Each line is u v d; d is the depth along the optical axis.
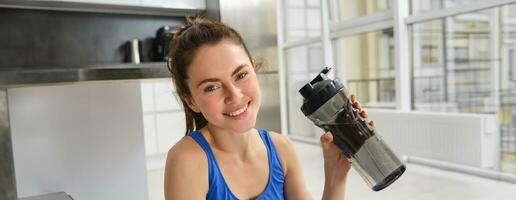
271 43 1.93
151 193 2.85
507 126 2.82
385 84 3.73
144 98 3.64
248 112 0.66
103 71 1.39
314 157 3.82
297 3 4.71
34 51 1.66
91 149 1.78
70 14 1.72
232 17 1.80
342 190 0.79
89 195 1.78
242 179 0.75
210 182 0.72
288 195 0.85
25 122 1.64
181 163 0.70
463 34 3.02
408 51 3.30
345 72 4.19
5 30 1.60
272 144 0.81
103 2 1.59
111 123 1.82
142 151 1.90
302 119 4.93
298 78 4.90
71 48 1.73
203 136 0.73
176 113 3.81
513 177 2.66
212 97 0.64
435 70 3.30
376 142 0.70
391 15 3.31
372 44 3.82
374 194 2.54
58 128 1.71
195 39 0.65
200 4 1.82
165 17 1.92
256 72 0.76
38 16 1.66
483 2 2.62
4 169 1.21
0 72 1.20
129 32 1.84
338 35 3.98
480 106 3.01
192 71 0.64
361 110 0.70
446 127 2.92
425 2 3.13
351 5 3.79
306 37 4.45
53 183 1.71
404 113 3.21
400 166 0.71
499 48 2.78
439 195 2.48
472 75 3.03
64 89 1.71
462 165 2.95
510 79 2.74
